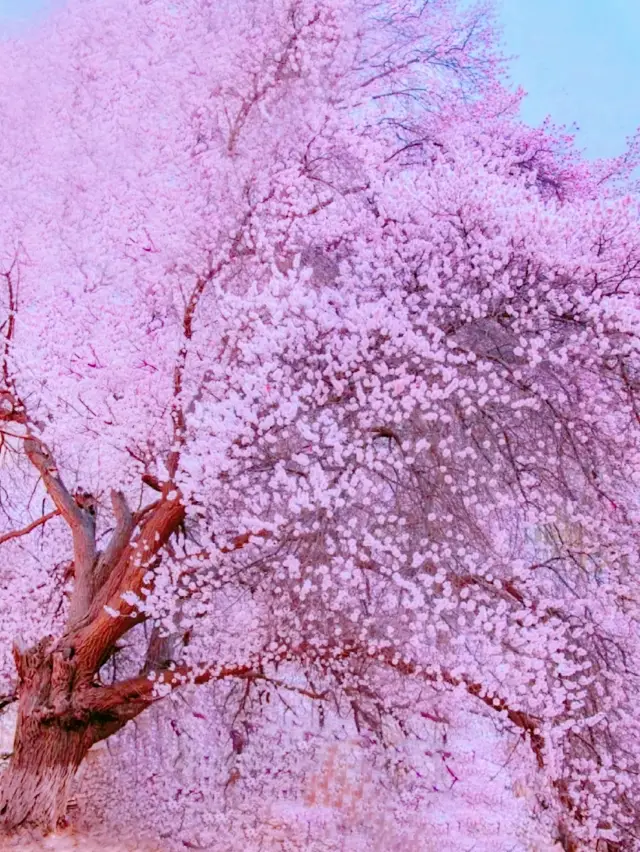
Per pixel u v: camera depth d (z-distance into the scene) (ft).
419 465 23.25
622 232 23.76
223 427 21.34
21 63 32.65
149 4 33.99
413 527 23.17
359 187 28.48
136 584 26.53
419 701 29.63
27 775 26.04
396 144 33.37
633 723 23.25
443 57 34.63
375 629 25.45
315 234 27.32
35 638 31.09
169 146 30.14
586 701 23.73
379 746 32.17
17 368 27.27
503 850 27.45
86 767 33.78
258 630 27.53
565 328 23.66
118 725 28.43
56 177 30.50
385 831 29.58
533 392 23.26
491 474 23.48
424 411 23.21
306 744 34.09
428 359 23.06
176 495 24.86
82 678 27.12
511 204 25.18
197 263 27.43
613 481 24.54
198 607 25.66
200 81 30.45
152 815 29.99
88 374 26.89
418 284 24.47
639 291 23.68
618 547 24.02
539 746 24.39
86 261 29.14
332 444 21.75
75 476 32.63
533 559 25.11
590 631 23.49
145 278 28.58
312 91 29.30
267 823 30.12
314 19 30.45
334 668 29.17
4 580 33.99
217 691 33.76
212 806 31.48
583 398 23.88
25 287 29.17
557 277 23.94
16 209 29.04
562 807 24.09
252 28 30.66
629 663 24.26
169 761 33.71
